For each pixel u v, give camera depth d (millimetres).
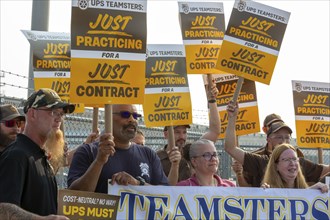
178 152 6180
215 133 6945
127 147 5320
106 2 4992
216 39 7258
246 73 6535
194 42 7211
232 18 6559
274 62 6598
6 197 3768
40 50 6711
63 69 6742
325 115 7910
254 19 6582
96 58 4938
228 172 9781
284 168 5684
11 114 5312
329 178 5699
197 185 5746
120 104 5121
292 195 5488
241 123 7570
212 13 7301
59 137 4500
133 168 5254
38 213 3971
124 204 4961
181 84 6625
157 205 5059
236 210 5316
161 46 6645
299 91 7867
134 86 5004
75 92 4883
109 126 4922
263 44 6578
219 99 7645
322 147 7863
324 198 5539
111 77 4953
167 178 6012
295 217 5473
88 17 4945
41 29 7348
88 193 4617
